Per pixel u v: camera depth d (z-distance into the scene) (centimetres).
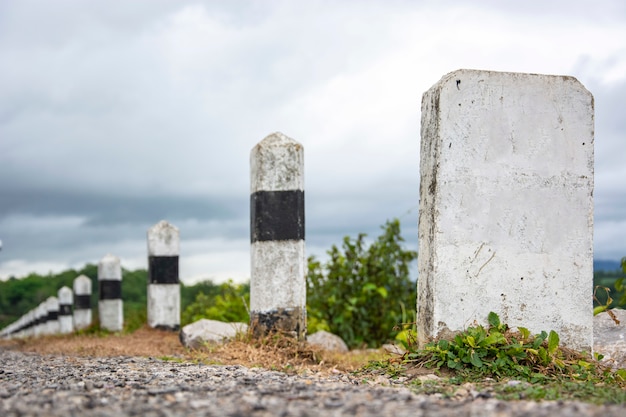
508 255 556
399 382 483
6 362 651
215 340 777
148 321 1183
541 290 559
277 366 615
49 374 506
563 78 568
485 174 555
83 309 1833
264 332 723
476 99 555
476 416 318
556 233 563
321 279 1102
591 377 502
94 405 349
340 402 351
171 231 1166
